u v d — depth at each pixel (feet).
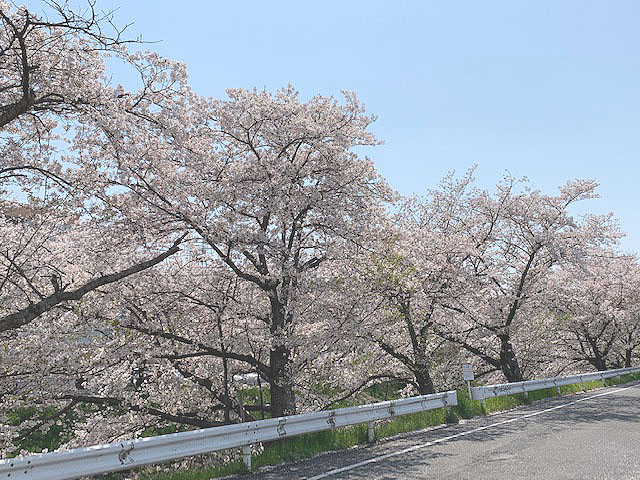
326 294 46.47
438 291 61.87
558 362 122.93
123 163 34.47
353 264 48.75
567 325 107.86
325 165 44.52
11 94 30.04
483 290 72.08
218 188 41.09
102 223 38.50
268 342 43.06
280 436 28.68
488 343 80.48
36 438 49.47
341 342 47.39
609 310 105.19
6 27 28.81
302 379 50.55
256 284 45.83
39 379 35.60
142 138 35.78
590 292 104.12
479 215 78.74
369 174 44.47
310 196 41.93
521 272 80.28
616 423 39.83
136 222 38.55
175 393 47.21
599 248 76.43
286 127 42.19
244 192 40.78
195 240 41.93
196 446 24.02
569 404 56.90
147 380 46.24
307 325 48.49
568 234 75.87
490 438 34.47
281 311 45.16
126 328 40.42
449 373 75.36
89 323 39.06
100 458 20.10
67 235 39.96
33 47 29.53
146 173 38.09
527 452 28.32
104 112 30.50
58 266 39.60
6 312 35.45
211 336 43.98
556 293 86.22
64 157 35.58
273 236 40.60
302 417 30.40
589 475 22.08
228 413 45.03
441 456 28.14
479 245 74.28
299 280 44.50
